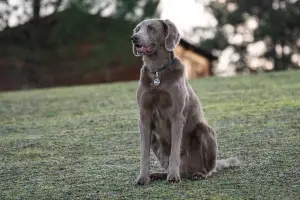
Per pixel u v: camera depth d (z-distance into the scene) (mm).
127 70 30359
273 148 7719
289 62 45094
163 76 6188
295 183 5898
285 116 10008
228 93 13789
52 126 10758
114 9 29281
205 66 33062
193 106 6477
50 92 17328
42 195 6000
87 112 12297
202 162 6422
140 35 6227
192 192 5738
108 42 29359
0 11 30234
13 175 7031
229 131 9133
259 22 46500
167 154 6480
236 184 5980
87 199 5746
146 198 5629
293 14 43844
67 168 7277
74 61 30328
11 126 11094
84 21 29281
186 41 30547
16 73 30547
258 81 16125
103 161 7586
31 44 30516
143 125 6277
